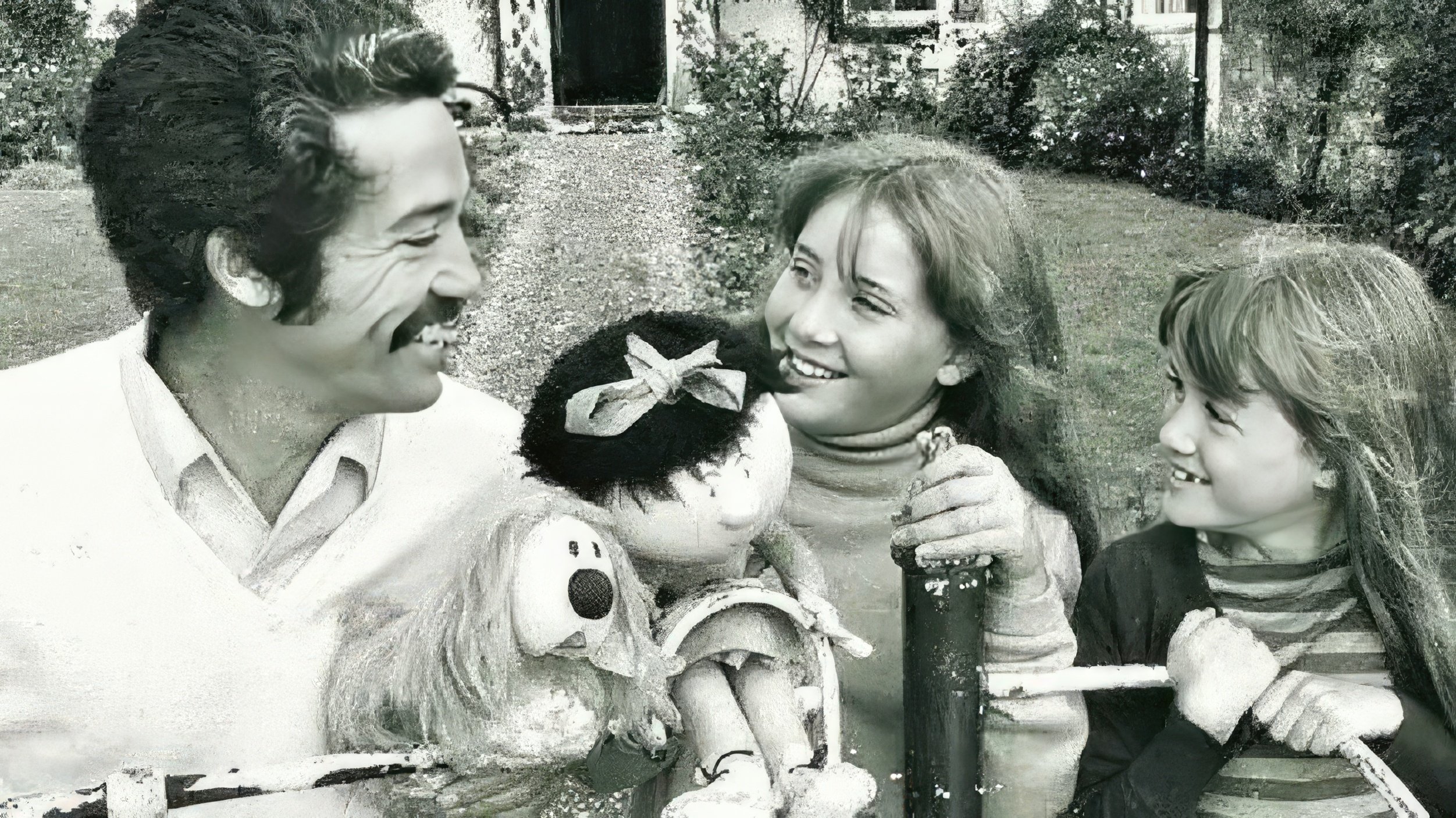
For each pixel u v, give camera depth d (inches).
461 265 57.4
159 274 55.7
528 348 74.5
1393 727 62.2
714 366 53.1
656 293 80.7
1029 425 71.9
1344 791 63.7
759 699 53.4
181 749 57.9
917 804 57.2
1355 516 69.1
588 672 52.0
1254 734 61.6
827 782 50.3
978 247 68.9
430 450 63.4
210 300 56.2
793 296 69.8
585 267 82.9
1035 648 62.2
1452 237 96.0
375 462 61.7
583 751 52.0
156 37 54.4
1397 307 72.1
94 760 57.4
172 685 57.8
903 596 61.9
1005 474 58.9
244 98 53.2
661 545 52.7
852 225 68.0
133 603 57.5
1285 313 69.9
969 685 56.7
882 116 98.6
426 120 54.5
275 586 59.9
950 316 68.4
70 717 57.1
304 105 52.5
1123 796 62.6
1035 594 62.1
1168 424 72.2
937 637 56.4
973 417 71.1
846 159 72.1
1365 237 96.7
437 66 54.7
